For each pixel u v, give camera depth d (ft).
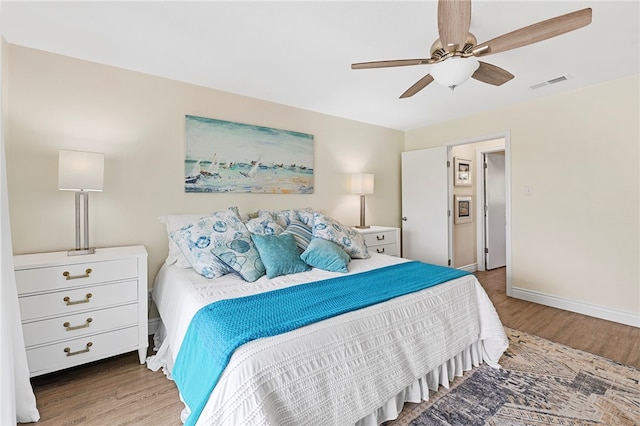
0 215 4.15
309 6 5.41
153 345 7.77
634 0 5.29
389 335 4.81
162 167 8.43
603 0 5.30
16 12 5.49
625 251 8.87
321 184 11.93
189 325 4.72
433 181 13.48
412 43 6.70
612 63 7.83
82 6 5.36
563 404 5.35
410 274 6.80
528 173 10.82
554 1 5.32
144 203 8.18
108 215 7.68
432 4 5.37
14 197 6.61
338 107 11.23
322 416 3.84
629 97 8.66
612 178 9.03
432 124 13.84
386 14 5.65
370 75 8.38
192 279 6.40
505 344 6.48
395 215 14.87
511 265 11.40
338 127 12.46
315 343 4.00
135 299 6.64
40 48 6.82
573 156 9.76
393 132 14.67
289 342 3.84
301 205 11.30
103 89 7.59
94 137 7.49
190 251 6.95
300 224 8.73
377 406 4.40
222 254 6.70
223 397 3.36
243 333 3.85
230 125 9.53
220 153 9.35
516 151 11.10
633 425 4.85
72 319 5.96
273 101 10.48
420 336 5.26
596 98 9.25
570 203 9.88
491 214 15.93
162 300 7.08
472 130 12.37
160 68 7.89
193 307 5.03
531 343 7.71
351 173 12.98
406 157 14.49
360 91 9.59
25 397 4.88
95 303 6.19
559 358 6.95
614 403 5.37
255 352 3.59
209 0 5.22
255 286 6.00
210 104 9.21
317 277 6.69
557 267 10.24
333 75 8.36
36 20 5.76
